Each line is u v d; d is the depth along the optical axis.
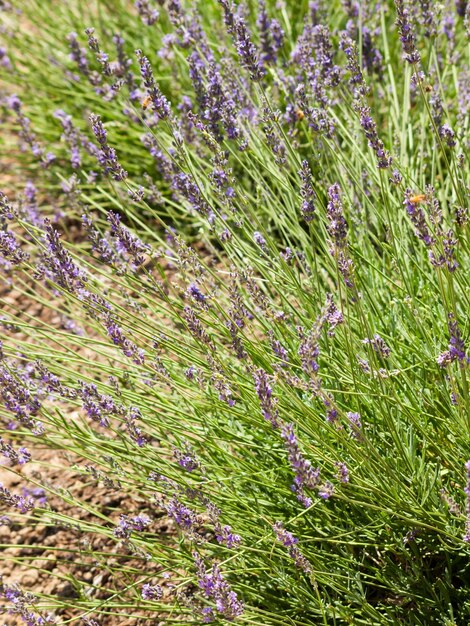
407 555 1.07
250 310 1.23
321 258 1.33
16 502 1.11
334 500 1.13
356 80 1.16
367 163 1.26
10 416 1.15
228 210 1.21
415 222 1.00
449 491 1.10
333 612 1.05
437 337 1.16
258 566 1.12
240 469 1.14
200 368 1.14
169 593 1.15
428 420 1.13
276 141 1.18
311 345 0.97
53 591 1.22
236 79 1.36
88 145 1.47
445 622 1.04
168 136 1.36
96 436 1.21
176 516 1.03
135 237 1.13
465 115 1.36
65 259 1.06
